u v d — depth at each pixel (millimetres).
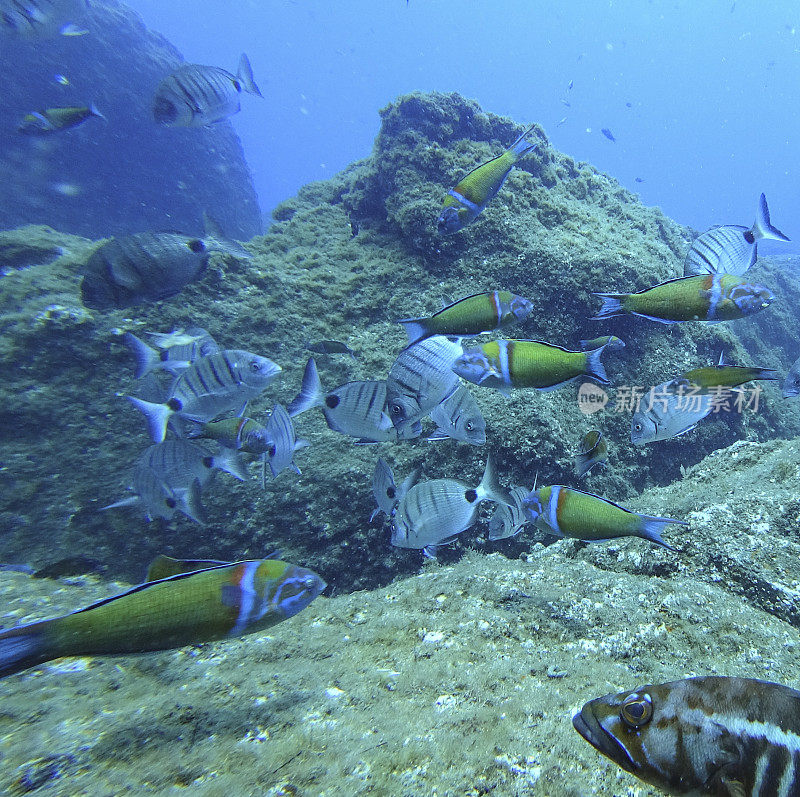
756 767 1153
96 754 2342
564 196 8875
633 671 2904
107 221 21359
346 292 7582
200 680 3094
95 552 5707
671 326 7227
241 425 4559
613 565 3951
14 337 6301
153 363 5074
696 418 3311
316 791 2080
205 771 2225
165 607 1645
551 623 3377
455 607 3691
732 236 3244
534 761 2180
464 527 3711
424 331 2996
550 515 2922
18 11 5695
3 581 4766
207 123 5059
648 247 7898
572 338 7039
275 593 1874
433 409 3443
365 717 2582
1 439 5988
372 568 5758
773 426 8141
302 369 6883
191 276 4641
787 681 2705
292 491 5957
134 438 6219
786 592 3252
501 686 2791
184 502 4855
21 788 2133
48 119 6367
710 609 3236
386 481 3986
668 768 1241
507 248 7418
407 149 8547
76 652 1493
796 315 14172
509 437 5781
